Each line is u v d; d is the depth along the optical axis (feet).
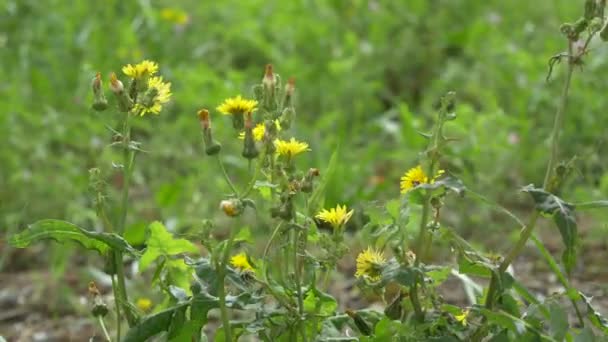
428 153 8.24
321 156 18.40
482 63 22.67
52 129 19.70
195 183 18.24
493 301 8.61
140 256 9.00
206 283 8.43
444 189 8.29
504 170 18.92
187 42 24.85
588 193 17.65
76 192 18.33
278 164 8.59
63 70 22.52
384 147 20.90
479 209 17.97
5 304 15.31
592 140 19.63
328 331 8.96
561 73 20.79
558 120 8.61
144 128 20.66
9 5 24.48
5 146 19.04
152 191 19.33
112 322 13.51
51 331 14.38
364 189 18.17
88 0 24.66
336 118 21.30
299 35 24.70
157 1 26.71
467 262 8.57
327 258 8.78
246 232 9.23
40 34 23.68
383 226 8.77
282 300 8.68
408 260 8.55
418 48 24.64
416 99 24.18
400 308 8.63
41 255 17.07
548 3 26.71
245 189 8.75
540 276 15.62
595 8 8.42
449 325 8.50
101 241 8.84
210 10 26.30
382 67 23.99
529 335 8.16
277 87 8.66
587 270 15.64
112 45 23.47
